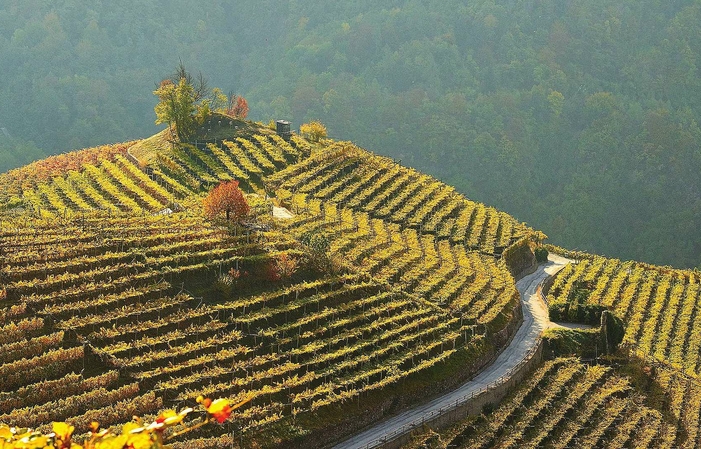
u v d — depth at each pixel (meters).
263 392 54.56
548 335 78.19
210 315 61.72
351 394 57.91
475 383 67.06
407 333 68.25
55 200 83.69
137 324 58.53
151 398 51.56
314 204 91.69
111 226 71.94
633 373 76.50
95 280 61.94
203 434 51.19
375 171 105.00
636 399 71.62
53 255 63.34
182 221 75.69
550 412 65.56
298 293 68.06
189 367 55.81
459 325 72.75
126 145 108.56
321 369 60.09
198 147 103.88
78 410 49.41
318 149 110.12
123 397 51.50
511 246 97.00
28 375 51.34
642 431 66.69
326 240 75.81
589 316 82.50
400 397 61.16
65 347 54.81
